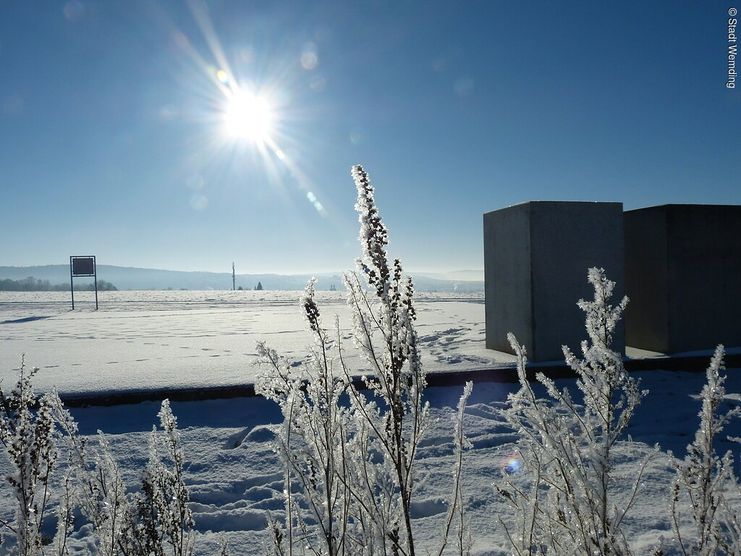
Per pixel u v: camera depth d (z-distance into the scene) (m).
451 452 4.11
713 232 7.79
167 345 10.66
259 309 25.23
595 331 1.79
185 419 5.18
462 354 7.75
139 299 41.56
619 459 3.85
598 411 1.73
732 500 2.93
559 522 1.72
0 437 1.94
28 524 1.91
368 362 1.64
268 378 1.77
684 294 7.61
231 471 3.91
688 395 5.75
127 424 5.07
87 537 2.96
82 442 2.18
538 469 1.77
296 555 1.94
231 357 8.53
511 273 7.57
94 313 23.42
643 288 7.99
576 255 7.17
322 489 1.77
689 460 1.89
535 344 6.99
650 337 7.84
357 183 1.64
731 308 7.85
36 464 1.97
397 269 1.63
